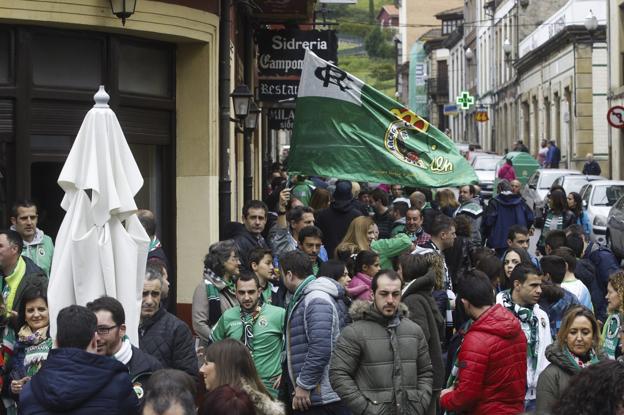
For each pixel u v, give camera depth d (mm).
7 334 12172
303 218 18562
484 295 11969
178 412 7906
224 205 21375
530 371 13172
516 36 97562
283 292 15469
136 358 10789
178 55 21281
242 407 8047
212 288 14859
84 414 9156
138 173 12141
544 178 54250
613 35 63562
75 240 11750
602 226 41125
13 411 12242
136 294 12047
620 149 62188
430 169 19906
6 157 18125
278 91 36031
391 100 19953
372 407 11789
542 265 15844
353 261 16500
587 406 7824
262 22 35906
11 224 17594
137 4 19172
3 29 18078
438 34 177375
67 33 18750
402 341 11977
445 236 18750
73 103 18891
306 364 12992
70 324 9398
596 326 11547
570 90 75125
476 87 125188
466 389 11812
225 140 21391
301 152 20281
